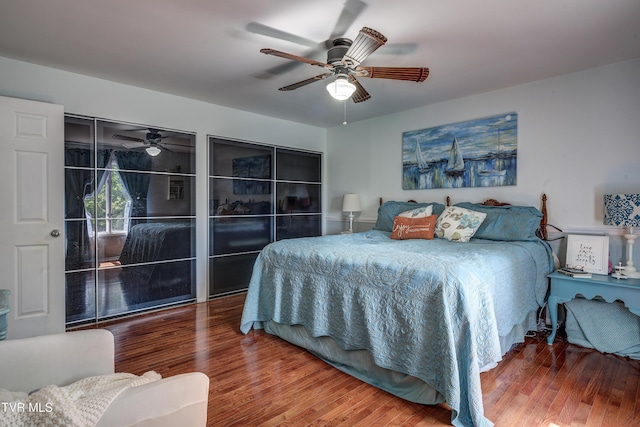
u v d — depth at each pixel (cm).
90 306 321
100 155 325
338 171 521
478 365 181
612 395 198
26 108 271
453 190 388
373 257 229
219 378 222
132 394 85
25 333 270
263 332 303
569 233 306
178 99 377
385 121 456
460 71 298
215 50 261
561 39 238
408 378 198
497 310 214
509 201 344
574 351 259
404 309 196
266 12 207
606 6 196
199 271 399
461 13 205
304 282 262
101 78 322
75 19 217
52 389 87
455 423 171
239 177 434
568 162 307
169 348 268
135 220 349
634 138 273
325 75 239
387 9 201
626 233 276
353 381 219
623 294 240
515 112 338
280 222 482
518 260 252
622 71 278
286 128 485
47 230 280
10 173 265
